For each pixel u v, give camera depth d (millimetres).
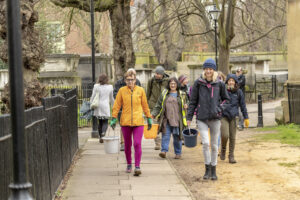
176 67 37625
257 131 13391
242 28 32469
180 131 9195
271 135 12023
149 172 7949
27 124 4637
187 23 32406
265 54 39438
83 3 20438
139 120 7742
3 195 3643
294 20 13875
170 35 37344
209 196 6383
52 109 6422
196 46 42594
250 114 20250
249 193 6473
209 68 7156
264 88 31562
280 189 6621
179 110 9250
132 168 8336
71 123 9250
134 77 7828
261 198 6195
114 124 7918
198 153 10078
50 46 26250
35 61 7441
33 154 4836
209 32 26062
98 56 23812
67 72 20938
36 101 7422
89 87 18750
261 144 10695
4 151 3707
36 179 4938
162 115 9203
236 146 10672
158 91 10055
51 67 20953
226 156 9445
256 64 33938
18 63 3252
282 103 14773
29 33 7453
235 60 29906
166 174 7766
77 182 7203
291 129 12555
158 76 10023
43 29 25109
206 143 7328
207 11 25422
